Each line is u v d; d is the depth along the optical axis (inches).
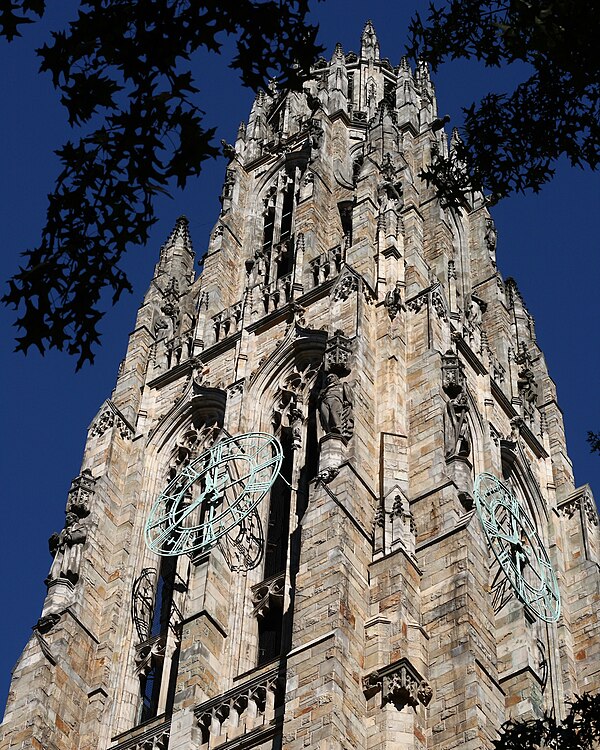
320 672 2652.6
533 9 1801.2
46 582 3324.3
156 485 3629.4
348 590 2817.4
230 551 3206.2
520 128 1980.8
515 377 4040.4
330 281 3683.6
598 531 3811.5
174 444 3700.8
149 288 4153.5
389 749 2618.1
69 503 3476.9
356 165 4293.8
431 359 3393.2
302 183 4128.9
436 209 4060.0
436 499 3085.6
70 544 3373.5
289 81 1754.4
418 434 3253.0
